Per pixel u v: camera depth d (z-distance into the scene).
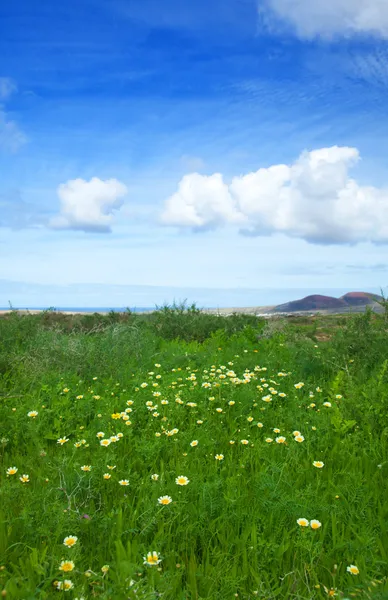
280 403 5.98
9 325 8.96
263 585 2.69
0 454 4.56
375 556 2.88
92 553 2.96
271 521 3.19
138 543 3.04
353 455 4.28
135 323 10.71
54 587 2.62
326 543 3.09
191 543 3.07
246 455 4.30
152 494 3.56
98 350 8.03
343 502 3.47
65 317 11.73
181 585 2.73
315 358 7.38
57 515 3.11
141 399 5.87
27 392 6.45
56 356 7.79
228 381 6.41
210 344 10.03
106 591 2.43
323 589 2.67
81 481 3.58
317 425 4.98
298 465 4.13
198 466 4.13
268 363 7.76
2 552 2.88
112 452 4.30
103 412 5.54
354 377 6.51
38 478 3.78
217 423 5.30
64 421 5.36
